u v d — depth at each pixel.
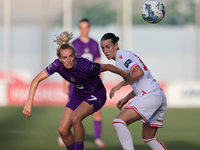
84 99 13.50
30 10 46.94
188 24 64.62
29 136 21.27
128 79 12.77
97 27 51.03
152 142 13.75
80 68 12.67
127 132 12.23
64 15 44.50
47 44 46.41
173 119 30.12
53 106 39.56
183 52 50.81
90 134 22.62
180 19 64.88
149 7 13.77
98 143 18.62
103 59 45.38
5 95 40.62
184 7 65.06
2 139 20.09
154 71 51.09
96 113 18.91
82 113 12.80
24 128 24.61
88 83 13.41
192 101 40.69
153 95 12.73
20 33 48.81
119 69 12.80
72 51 12.10
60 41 12.20
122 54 13.25
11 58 49.06
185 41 50.84
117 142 19.67
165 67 50.88
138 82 13.14
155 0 13.95
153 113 12.85
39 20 47.19
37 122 27.69
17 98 40.66
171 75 50.72
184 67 50.50
